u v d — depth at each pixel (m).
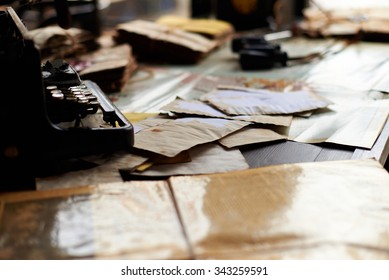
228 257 0.79
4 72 1.00
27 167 1.08
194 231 0.85
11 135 1.05
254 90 1.78
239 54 2.33
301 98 1.68
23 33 1.04
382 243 0.83
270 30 3.20
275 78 2.11
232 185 1.02
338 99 1.78
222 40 2.84
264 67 2.29
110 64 1.92
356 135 1.38
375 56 2.50
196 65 2.37
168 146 1.21
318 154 1.27
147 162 1.17
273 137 1.34
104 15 3.36
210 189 1.00
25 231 0.85
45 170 1.10
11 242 0.83
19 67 1.01
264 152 1.27
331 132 1.41
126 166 1.14
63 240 0.83
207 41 2.62
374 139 1.35
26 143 1.07
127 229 0.86
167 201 0.96
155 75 2.16
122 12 4.35
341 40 2.90
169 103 1.61
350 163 1.12
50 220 0.89
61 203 0.94
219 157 1.21
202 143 1.25
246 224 0.88
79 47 2.20
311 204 0.95
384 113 1.59
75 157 1.12
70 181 1.07
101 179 1.08
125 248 0.81
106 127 1.24
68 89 1.28
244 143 1.28
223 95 1.71
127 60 2.00
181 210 0.92
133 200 0.96
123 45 2.35
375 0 3.97
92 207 0.93
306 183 1.03
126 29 2.46
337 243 0.83
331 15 3.35
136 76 2.14
